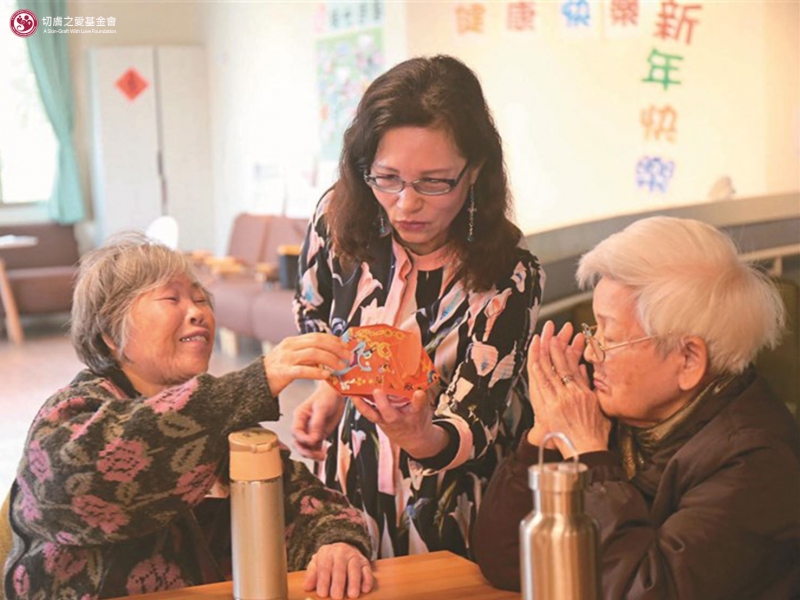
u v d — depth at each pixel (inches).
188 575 64.3
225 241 425.7
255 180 389.7
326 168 335.6
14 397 282.5
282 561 55.0
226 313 325.1
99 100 418.6
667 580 58.1
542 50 246.5
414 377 63.8
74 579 62.1
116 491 57.2
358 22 302.4
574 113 243.1
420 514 73.6
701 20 218.8
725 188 156.0
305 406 81.0
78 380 66.3
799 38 213.0
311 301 81.2
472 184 71.2
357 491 76.5
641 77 230.1
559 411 64.2
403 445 65.3
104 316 65.6
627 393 63.2
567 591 42.8
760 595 60.2
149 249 66.9
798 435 64.6
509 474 64.8
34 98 426.6
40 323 425.1
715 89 218.4
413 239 70.3
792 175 215.2
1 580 69.6
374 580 64.8
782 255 118.3
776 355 88.4
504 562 63.4
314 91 338.3
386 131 67.3
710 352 62.1
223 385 58.4
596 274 65.6
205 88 430.9
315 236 79.7
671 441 64.1
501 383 71.5
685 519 59.7
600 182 240.7
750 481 60.2
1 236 410.9
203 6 427.5
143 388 67.0
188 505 59.1
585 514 43.8
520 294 72.8
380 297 75.2
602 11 235.5
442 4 262.4
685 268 61.7
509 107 254.2
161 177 427.8
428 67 68.2
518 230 74.4
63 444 57.5
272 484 54.3
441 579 65.2
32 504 59.6
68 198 425.4
